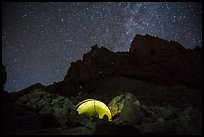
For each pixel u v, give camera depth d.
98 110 12.31
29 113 10.41
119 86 20.02
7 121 9.87
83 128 10.26
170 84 21.16
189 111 12.06
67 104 12.31
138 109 11.85
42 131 9.59
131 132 9.26
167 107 13.86
